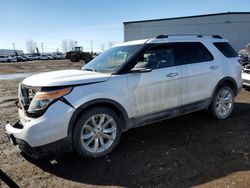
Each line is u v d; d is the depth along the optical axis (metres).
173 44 4.96
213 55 5.48
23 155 4.23
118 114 4.28
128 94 4.27
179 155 4.06
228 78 5.64
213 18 36.81
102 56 5.12
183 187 3.22
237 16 35.72
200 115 6.00
